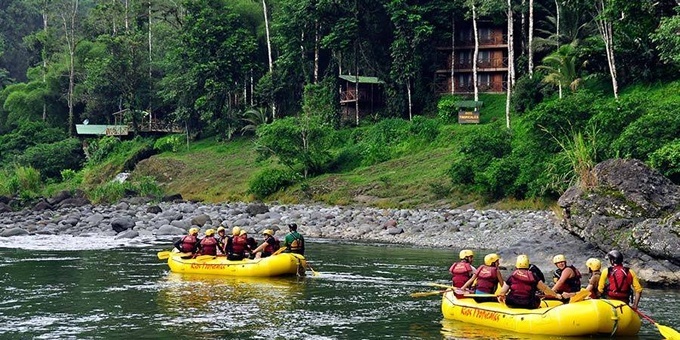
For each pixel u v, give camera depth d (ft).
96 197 173.06
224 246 70.85
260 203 137.28
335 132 183.62
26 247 90.43
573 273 45.57
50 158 232.32
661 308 50.57
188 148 220.64
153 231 107.96
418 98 192.24
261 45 228.63
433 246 92.68
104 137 242.37
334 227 112.78
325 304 52.75
